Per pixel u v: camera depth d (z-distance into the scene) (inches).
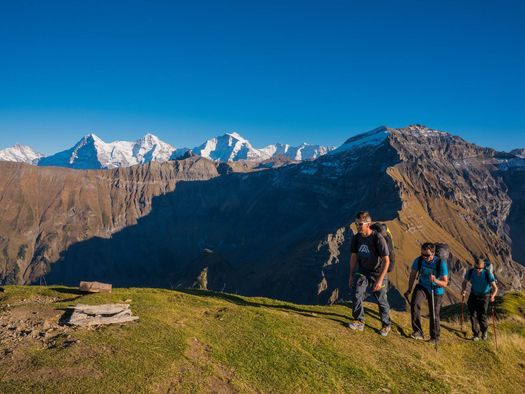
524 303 965.8
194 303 613.9
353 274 587.2
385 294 585.3
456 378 516.1
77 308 491.8
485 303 663.8
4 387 316.5
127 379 348.5
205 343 455.2
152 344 421.7
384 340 568.4
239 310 586.2
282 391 394.3
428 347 585.9
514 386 558.6
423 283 608.7
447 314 892.0
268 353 456.1
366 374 462.6
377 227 573.9
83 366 358.9
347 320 628.4
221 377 391.9
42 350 385.4
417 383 474.6
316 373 436.8
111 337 424.2
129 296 603.2
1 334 420.2
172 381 362.6
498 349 653.3
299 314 636.1
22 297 572.4
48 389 319.6
